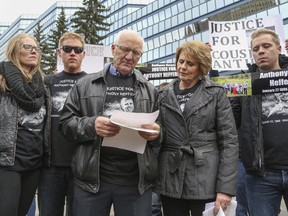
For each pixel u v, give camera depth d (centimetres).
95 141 273
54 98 368
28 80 312
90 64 613
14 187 295
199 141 288
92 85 293
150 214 287
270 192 309
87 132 266
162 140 295
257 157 308
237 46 516
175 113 297
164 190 292
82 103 289
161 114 306
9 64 308
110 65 306
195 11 4206
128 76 300
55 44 3997
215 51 520
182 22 4425
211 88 298
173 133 295
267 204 309
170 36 4644
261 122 311
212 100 294
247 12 3500
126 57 287
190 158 286
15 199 295
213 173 283
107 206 281
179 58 305
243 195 437
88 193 276
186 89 306
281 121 304
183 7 4431
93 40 3556
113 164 279
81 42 390
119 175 279
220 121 291
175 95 307
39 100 317
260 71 317
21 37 319
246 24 522
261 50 324
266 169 309
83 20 3650
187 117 291
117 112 251
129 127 246
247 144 319
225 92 302
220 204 272
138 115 253
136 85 296
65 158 352
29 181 321
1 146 289
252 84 316
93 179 272
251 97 320
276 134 303
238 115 346
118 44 289
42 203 353
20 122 302
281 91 306
